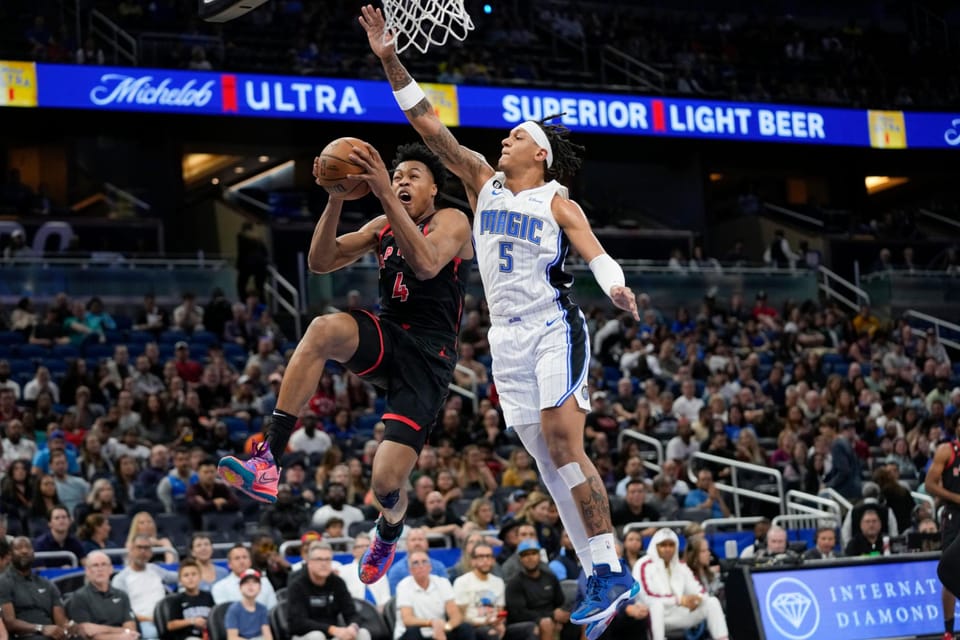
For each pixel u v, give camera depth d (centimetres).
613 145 2517
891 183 3034
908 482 1475
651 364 1727
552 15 2698
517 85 2183
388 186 427
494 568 1034
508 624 977
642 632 972
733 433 1527
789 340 1927
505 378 445
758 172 2744
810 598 820
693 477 1366
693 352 1761
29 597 886
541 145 445
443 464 1272
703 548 1033
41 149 2225
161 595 960
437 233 451
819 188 2873
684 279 2072
